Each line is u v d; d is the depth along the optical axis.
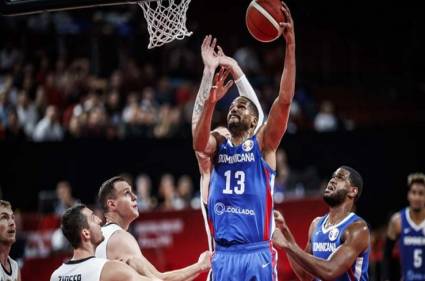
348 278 10.88
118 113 25.56
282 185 23.14
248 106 9.62
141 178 21.45
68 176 22.09
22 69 26.48
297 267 11.45
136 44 31.50
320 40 38.44
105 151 22.69
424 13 38.84
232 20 37.16
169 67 31.61
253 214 9.45
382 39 39.00
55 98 25.52
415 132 27.41
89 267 9.65
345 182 11.19
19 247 18.86
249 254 9.46
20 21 30.75
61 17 32.44
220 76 9.48
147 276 10.10
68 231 9.84
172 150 23.80
